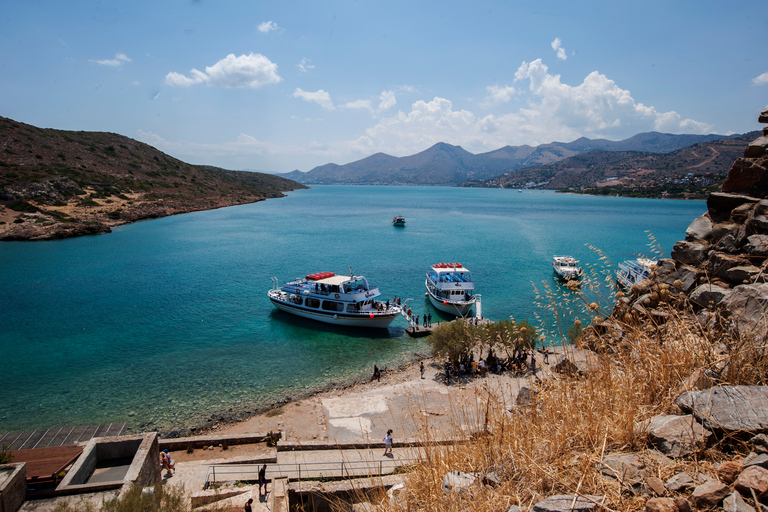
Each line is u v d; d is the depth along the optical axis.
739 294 7.21
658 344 6.32
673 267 10.73
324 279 44.34
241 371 31.88
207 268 68.94
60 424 24.41
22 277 61.12
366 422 23.45
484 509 4.59
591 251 84.06
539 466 4.61
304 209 195.00
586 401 5.62
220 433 23.22
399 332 40.94
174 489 12.23
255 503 14.28
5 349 35.75
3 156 136.75
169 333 40.03
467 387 25.12
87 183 142.62
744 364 5.29
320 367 32.72
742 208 10.26
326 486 14.11
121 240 94.94
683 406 4.96
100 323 42.66
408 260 76.62
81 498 12.16
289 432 22.80
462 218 158.12
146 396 27.81
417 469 6.52
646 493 4.00
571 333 7.84
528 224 135.62
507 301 50.16
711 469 4.09
